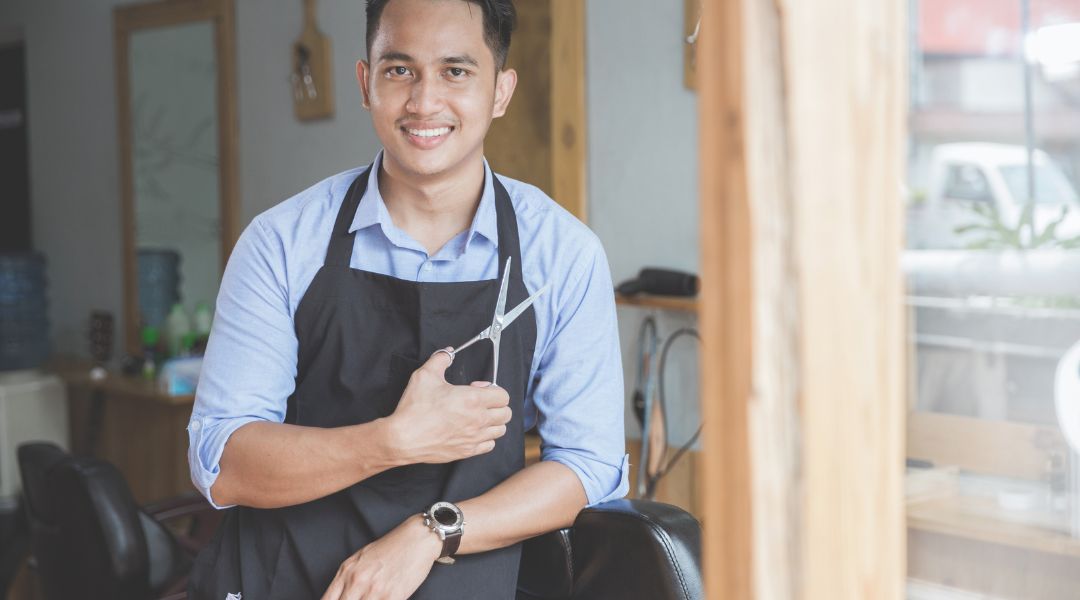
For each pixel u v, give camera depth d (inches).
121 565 93.0
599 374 58.2
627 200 122.0
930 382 35.7
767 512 16.6
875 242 16.7
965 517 30.0
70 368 191.3
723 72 16.2
